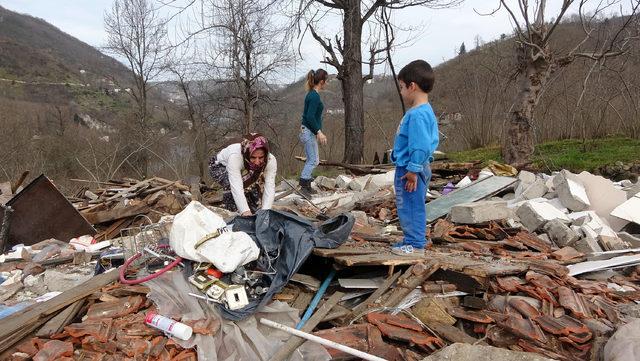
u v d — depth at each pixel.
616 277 4.05
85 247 5.43
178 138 20.42
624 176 8.50
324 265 3.78
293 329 2.89
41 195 5.85
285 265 3.44
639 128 11.01
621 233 5.14
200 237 3.38
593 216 5.44
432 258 3.72
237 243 3.33
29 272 4.54
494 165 8.35
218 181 4.76
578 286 3.65
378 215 6.43
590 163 9.11
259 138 4.21
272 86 17.92
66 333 2.87
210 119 18.98
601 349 2.93
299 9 10.82
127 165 18.94
